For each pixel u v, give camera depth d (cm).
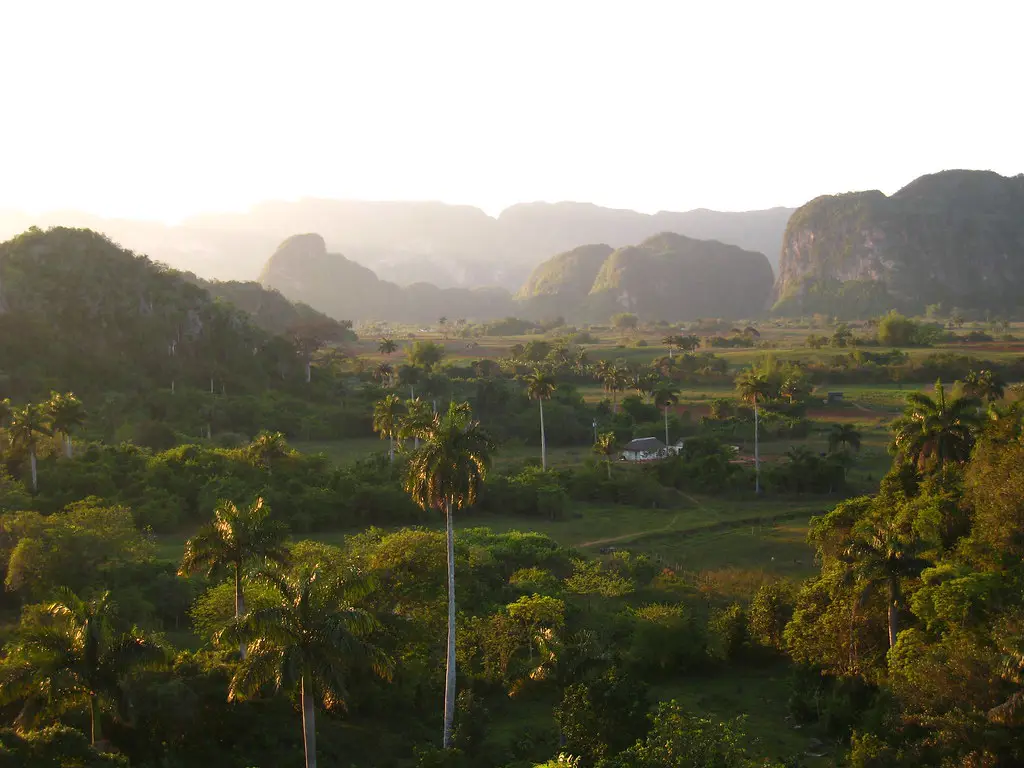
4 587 5406
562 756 3112
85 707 3441
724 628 5503
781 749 4078
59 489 7950
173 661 3919
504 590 5988
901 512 5047
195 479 8569
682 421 14688
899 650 3841
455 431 4453
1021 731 2980
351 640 2950
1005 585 3747
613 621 5703
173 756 3488
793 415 14612
